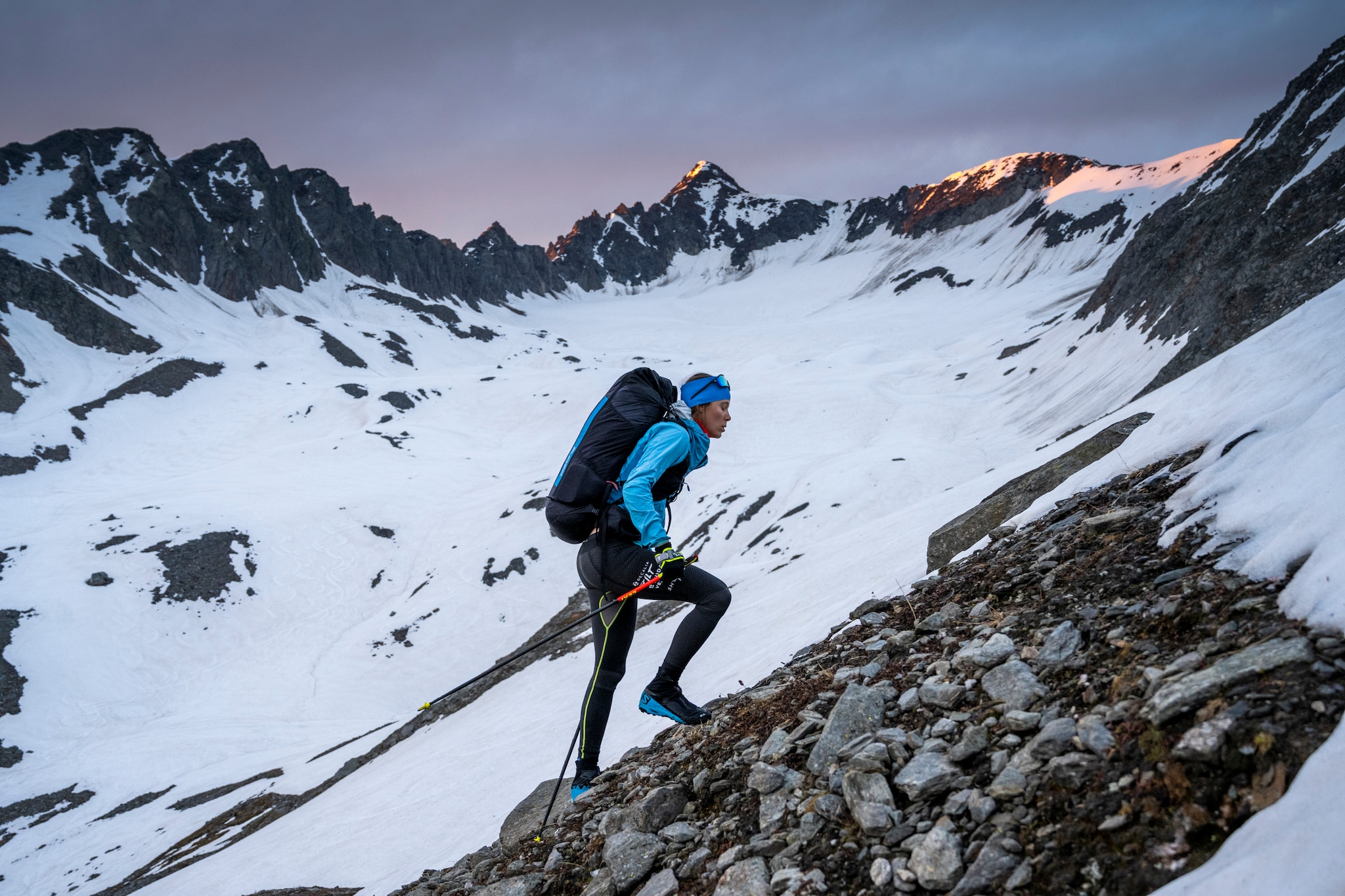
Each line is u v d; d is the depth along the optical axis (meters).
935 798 2.67
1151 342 56.06
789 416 99.25
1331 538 2.50
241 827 30.09
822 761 3.27
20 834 41.66
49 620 63.91
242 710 56.25
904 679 3.66
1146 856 1.98
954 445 69.38
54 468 104.50
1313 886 1.55
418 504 89.62
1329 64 56.31
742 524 64.38
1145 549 3.65
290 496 89.81
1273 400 3.99
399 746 31.64
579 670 27.61
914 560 10.79
